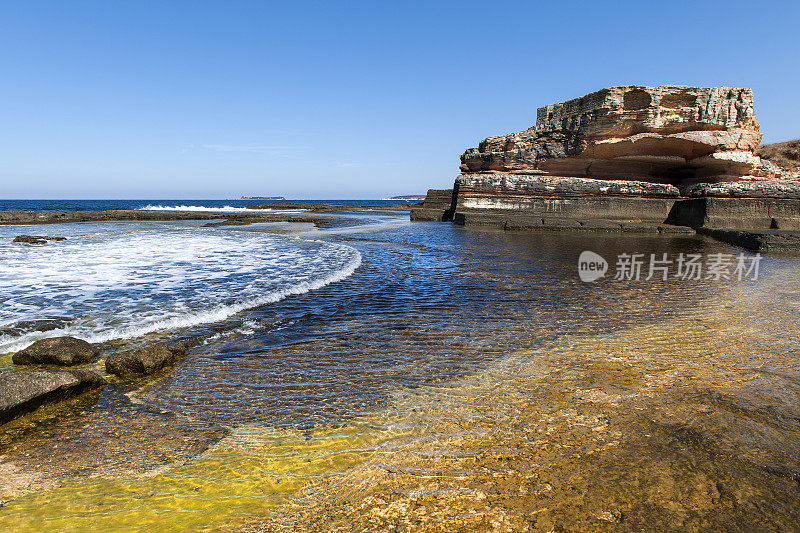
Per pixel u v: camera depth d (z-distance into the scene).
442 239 20.39
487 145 34.12
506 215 30.61
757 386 4.14
